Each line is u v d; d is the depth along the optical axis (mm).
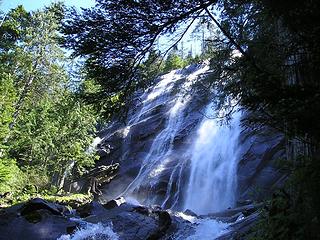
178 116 28828
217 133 23453
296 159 4422
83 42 5922
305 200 4039
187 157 24406
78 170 27844
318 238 3836
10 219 10102
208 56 9555
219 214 13836
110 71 6234
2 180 21984
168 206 22547
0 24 35750
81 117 28406
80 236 9562
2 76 28938
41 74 33156
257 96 3488
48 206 11281
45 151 28281
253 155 19047
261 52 4918
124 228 9898
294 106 3191
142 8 5566
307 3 3170
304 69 4227
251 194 7188
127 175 27312
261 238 5160
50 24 32656
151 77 6711
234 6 6551
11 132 26656
